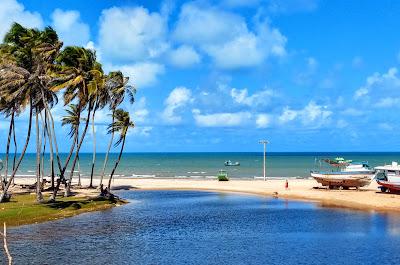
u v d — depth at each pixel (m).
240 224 39.97
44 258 26.86
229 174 117.06
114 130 62.28
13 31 45.31
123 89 57.81
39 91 44.41
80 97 47.22
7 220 37.12
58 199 48.91
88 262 26.17
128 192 69.75
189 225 39.41
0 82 40.06
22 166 169.38
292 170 136.00
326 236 34.00
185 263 26.23
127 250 29.30
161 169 146.00
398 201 51.97
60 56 46.94
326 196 58.75
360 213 45.03
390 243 31.20
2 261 26.03
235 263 26.28
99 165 181.25
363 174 66.19
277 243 31.72
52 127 54.72
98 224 38.78
